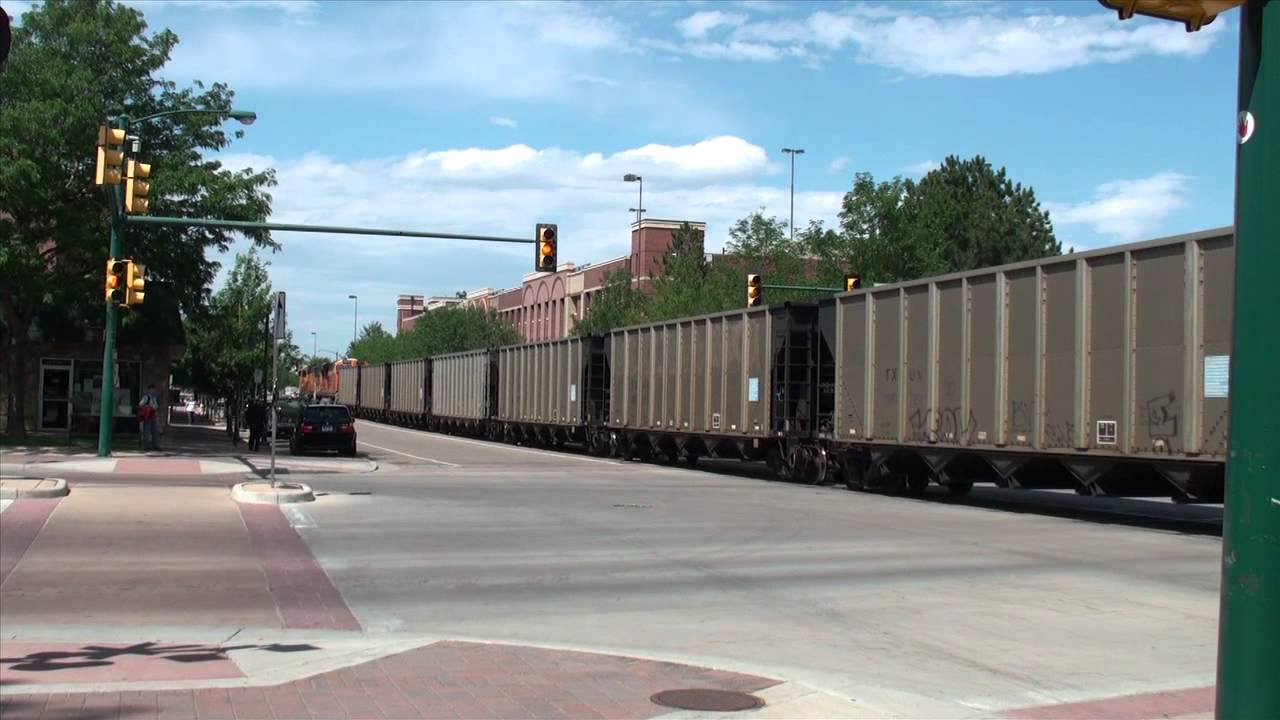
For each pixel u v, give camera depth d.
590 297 78.69
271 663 7.69
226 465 27.62
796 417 27.58
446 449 43.03
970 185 60.66
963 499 23.16
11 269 30.02
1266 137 3.68
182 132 34.31
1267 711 3.61
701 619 9.77
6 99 31.02
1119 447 17.86
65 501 17.58
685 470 32.62
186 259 33.69
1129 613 10.17
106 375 28.16
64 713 6.22
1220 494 16.64
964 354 21.36
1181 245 16.91
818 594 11.07
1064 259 19.09
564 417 42.31
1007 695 7.25
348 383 92.81
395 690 6.90
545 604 10.41
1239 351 3.74
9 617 9.27
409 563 12.75
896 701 7.01
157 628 8.98
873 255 48.97
